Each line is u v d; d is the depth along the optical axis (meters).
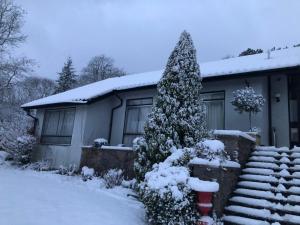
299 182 6.94
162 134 8.63
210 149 7.02
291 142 10.85
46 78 46.88
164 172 6.77
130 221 6.61
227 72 11.27
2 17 26.06
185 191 6.24
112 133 15.66
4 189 8.07
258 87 11.20
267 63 11.17
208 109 12.41
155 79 14.54
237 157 7.70
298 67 9.95
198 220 6.12
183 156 7.28
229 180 7.23
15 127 18.89
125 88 14.69
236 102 10.25
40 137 17.59
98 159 13.24
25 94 28.94
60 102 15.60
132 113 15.11
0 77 25.03
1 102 25.14
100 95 14.89
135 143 9.85
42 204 6.98
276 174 7.47
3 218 5.62
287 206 6.41
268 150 8.68
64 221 5.95
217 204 6.56
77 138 15.22
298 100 11.00
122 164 12.15
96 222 6.15
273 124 11.23
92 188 10.52
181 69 9.17
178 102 8.88
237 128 11.38
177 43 9.62
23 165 16.12
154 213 6.38
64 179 12.34
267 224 6.17
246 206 6.87
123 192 9.86
